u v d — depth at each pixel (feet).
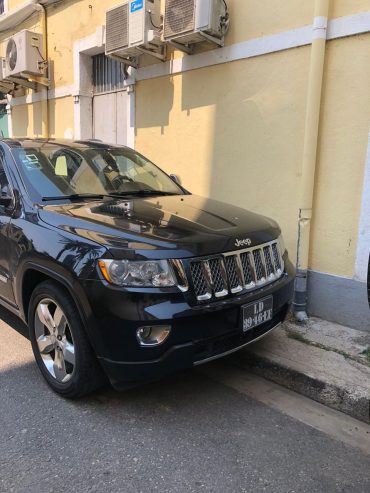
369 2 12.48
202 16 15.74
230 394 10.64
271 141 15.47
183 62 18.12
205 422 9.48
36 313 10.61
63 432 9.00
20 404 9.93
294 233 15.12
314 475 7.97
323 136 13.80
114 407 9.93
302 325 13.76
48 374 10.41
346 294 13.62
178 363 8.75
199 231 9.63
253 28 15.48
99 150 14.08
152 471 7.97
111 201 11.68
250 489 7.58
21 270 10.66
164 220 10.16
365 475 8.00
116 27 18.99
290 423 9.55
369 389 9.98
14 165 12.10
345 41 13.01
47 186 11.73
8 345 12.85
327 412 10.03
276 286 10.44
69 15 24.94
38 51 26.94
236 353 12.03
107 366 8.87
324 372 10.77
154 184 13.87
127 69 21.01
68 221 9.95
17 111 31.63
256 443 8.83
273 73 15.10
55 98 27.25
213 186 17.74
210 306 8.92
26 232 10.55
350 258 13.57
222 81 16.80
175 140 19.16
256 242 10.16
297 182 14.85
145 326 8.46
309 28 13.93
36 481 7.66
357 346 12.28
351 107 13.10
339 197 13.65
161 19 18.40
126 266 8.55
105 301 8.58
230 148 16.87
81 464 8.11
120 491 7.48
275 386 11.10
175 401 10.26
